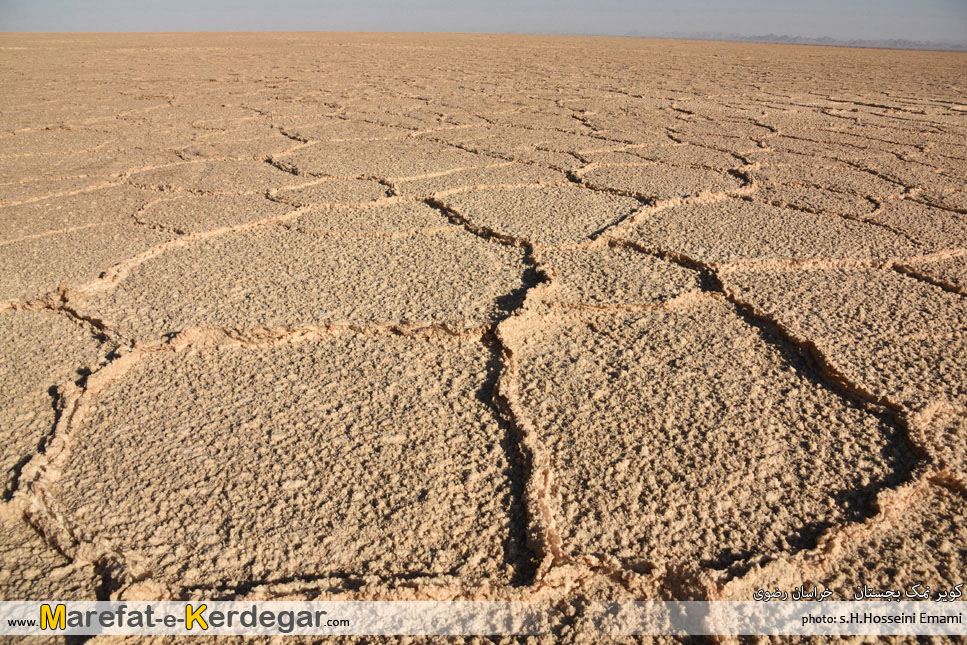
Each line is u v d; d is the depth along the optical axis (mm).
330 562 1144
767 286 2232
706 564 1132
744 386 1654
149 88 8656
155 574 1117
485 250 2609
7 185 3680
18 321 2037
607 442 1438
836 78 11133
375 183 3658
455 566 1141
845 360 1733
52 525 1219
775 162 4199
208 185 3619
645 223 2914
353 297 2141
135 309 2070
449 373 1730
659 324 1988
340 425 1507
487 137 5098
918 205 3234
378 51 19297
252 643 1011
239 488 1308
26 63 13445
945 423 1482
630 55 18719
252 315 2010
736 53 21625
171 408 1572
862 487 1307
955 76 12367
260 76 10469
